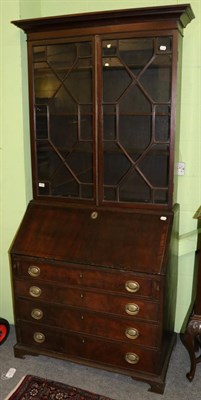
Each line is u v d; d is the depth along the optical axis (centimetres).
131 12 168
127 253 179
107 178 198
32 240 200
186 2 198
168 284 183
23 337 211
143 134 188
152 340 179
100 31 180
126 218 191
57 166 207
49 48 194
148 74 180
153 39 174
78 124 196
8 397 182
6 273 243
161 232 181
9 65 211
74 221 199
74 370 203
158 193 190
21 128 217
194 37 199
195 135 209
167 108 179
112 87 188
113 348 189
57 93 199
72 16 177
